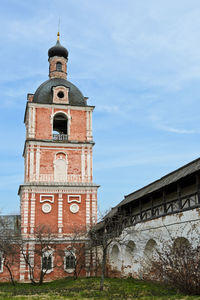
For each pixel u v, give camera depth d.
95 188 40.69
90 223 38.19
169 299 18.19
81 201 40.12
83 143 41.69
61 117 44.00
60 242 38.16
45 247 37.47
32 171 39.56
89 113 43.28
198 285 18.81
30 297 22.12
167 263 21.00
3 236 35.00
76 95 44.06
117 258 34.62
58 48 46.53
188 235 21.52
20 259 36.69
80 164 41.25
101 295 21.91
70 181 40.38
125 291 22.84
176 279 19.89
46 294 23.88
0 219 39.03
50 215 38.94
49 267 37.19
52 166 40.34
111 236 31.11
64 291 25.14
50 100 42.78
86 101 46.16
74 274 35.56
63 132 45.94
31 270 36.47
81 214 39.72
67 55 47.34
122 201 37.84
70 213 39.50
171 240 23.17
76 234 37.16
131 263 31.14
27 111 42.75
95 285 26.98
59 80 44.94
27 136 42.03
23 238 37.12
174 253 20.89
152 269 24.84
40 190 39.31
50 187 39.53
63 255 36.38
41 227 37.22
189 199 23.20
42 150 40.53
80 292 24.00
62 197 39.75
